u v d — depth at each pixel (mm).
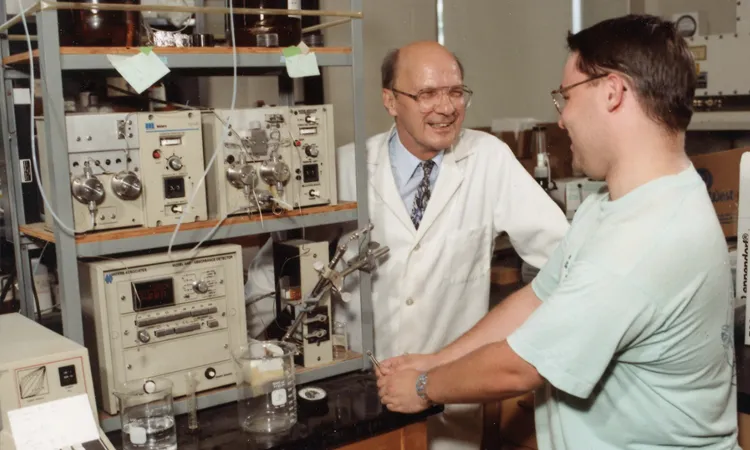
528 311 1755
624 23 1372
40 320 2145
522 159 3617
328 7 3334
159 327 1753
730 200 2672
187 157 1760
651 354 1335
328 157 1979
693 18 3242
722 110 3135
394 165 2387
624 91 1343
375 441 1743
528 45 4129
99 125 1648
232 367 1868
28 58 1749
